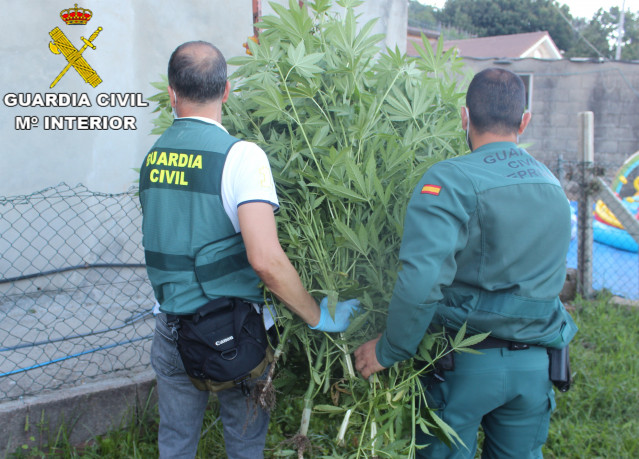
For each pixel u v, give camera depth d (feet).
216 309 5.28
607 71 41.86
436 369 5.61
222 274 5.35
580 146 16.25
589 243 16.25
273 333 5.98
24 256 13.12
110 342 10.92
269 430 8.66
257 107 6.42
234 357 5.28
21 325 11.58
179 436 6.10
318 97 6.38
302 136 6.19
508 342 5.41
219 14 15.19
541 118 42.42
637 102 42.22
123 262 14.35
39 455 8.20
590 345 12.98
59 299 13.12
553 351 5.74
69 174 13.60
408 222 5.11
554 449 9.00
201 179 5.22
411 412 5.80
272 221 5.14
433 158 6.15
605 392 10.46
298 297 5.31
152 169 5.53
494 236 5.07
